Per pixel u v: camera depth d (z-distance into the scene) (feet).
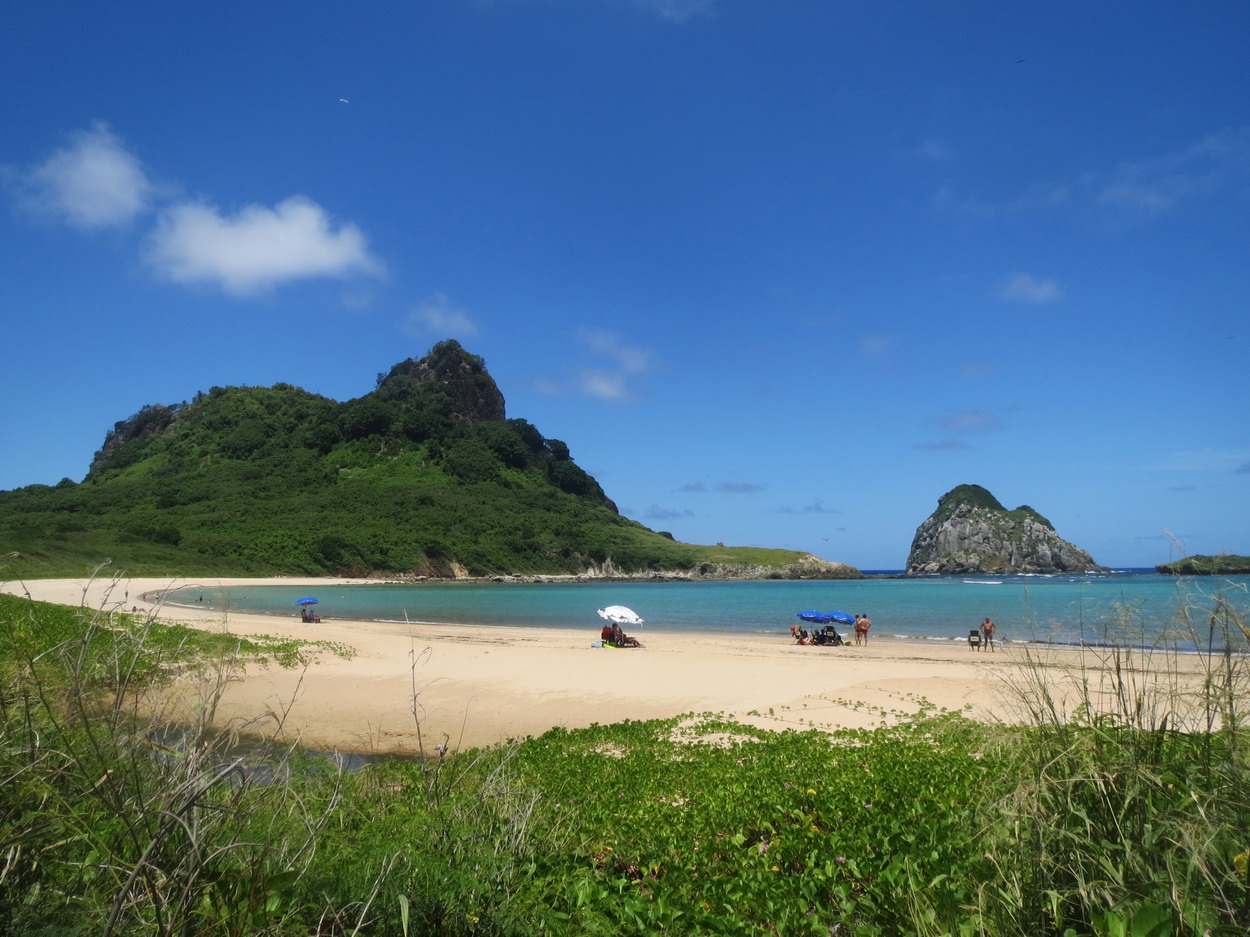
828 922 16.67
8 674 12.15
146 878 10.62
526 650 83.71
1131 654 14.78
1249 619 13.26
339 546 363.56
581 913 15.92
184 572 282.15
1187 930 11.00
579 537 466.29
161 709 13.37
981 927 12.64
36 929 10.47
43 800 11.59
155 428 553.64
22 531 264.31
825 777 30.50
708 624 149.69
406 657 75.10
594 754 38.29
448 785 21.44
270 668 65.05
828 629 105.50
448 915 14.06
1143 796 13.11
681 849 22.70
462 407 576.61
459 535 416.26
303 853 13.48
